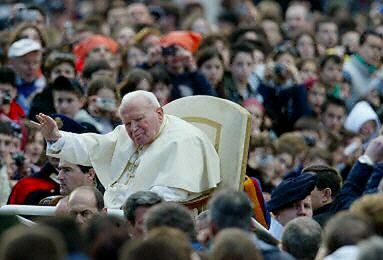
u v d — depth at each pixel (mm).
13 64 42906
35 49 42688
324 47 54719
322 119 45438
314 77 48094
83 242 23047
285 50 47750
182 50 42969
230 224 24891
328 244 24438
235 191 25109
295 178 32625
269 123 44000
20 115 40906
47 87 39062
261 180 38500
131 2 60156
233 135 30250
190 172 29656
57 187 34375
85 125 37031
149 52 45000
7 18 55156
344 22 56375
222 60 44281
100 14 58438
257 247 24156
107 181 30578
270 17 56594
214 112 30703
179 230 23688
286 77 45344
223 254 22328
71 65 42469
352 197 33094
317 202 33281
